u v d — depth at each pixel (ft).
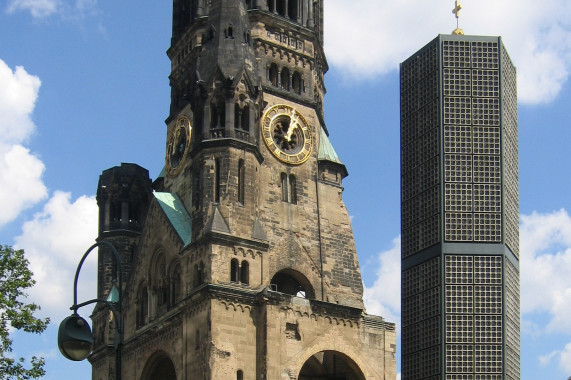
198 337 308.81
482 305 376.27
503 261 380.99
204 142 331.98
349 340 331.36
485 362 369.71
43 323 245.04
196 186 333.01
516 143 412.16
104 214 414.82
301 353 316.60
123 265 405.59
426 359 377.09
